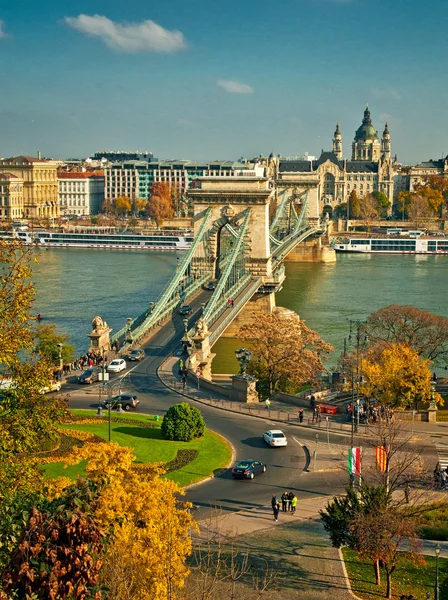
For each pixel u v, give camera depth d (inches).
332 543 2625.5
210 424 3966.5
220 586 2379.4
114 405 4185.5
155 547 1982.0
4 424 2224.4
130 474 2225.6
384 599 2396.7
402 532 2465.6
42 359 2427.4
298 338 5054.1
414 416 4045.3
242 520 2866.6
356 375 4429.1
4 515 1660.9
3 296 2337.6
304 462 3442.4
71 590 1343.5
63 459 3208.7
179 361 5251.0
